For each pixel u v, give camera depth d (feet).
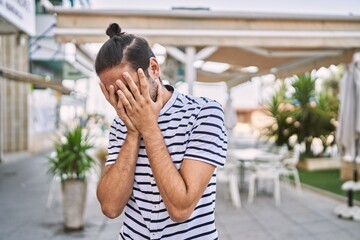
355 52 17.72
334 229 15.06
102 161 22.53
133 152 3.83
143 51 3.56
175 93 4.04
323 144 33.17
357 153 17.48
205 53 17.38
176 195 3.42
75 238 14.07
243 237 14.19
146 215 3.94
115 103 3.60
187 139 3.81
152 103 3.53
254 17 14.33
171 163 3.53
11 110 45.06
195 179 3.55
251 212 17.85
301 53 19.20
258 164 20.31
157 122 3.79
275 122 34.76
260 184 24.99
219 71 29.04
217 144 3.72
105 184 3.93
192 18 14.11
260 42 14.44
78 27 13.37
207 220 3.96
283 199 20.68
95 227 15.47
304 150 34.37
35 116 51.72
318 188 23.50
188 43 14.10
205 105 3.93
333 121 32.78
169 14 13.75
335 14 14.75
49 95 59.62
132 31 13.70
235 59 23.41
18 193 22.25
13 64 40.63
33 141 49.90
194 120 3.83
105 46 3.56
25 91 46.42
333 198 20.81
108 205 3.93
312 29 14.80
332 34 14.78
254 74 27.55
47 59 39.11
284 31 14.52
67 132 15.34
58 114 66.03
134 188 4.01
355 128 16.97
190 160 3.64
